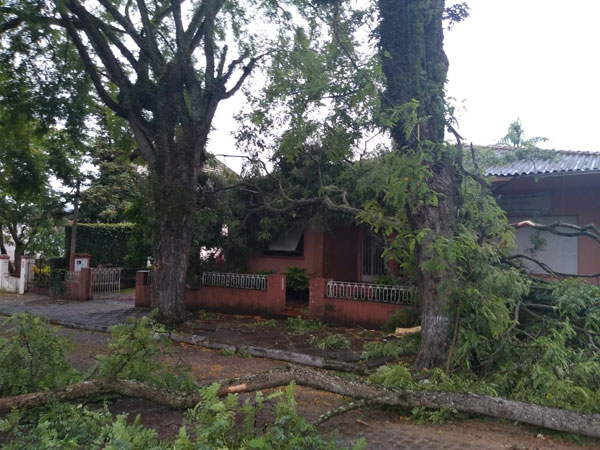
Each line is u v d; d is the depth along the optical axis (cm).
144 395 488
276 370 523
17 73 1151
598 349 584
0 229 2148
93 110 1364
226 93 1202
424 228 648
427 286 661
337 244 1520
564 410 432
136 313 1388
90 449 335
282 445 300
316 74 986
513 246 701
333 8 931
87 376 551
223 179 1416
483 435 457
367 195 1170
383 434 462
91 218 2247
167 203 1096
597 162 986
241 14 1214
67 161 1384
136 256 1711
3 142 1252
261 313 1288
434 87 685
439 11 711
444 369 623
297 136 1094
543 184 1036
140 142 1162
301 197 1370
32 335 524
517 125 949
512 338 611
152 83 1180
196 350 944
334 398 595
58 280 1803
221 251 1516
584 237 1012
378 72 729
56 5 1041
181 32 1134
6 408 443
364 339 978
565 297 617
